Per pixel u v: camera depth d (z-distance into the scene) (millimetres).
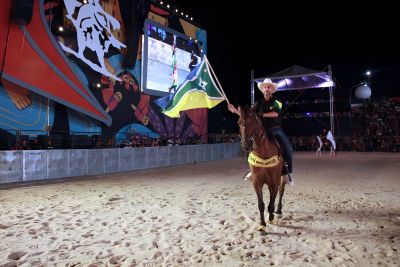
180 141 23875
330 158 22484
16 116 14992
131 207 7953
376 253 4578
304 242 5098
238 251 4742
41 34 15836
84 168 14500
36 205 8281
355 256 4492
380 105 33688
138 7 21844
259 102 6047
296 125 34062
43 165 12984
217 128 35531
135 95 21750
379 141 30141
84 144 16516
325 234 5484
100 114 18438
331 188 10250
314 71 26672
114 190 10617
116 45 20219
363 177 12711
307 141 32812
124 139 20375
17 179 12180
